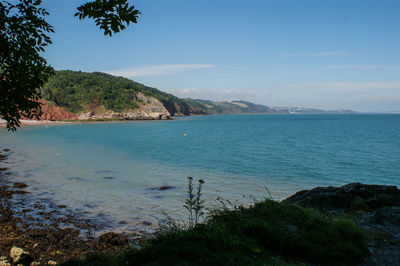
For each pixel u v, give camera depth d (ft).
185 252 12.01
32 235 34.12
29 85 17.99
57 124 438.40
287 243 14.02
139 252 13.15
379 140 185.68
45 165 86.58
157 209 45.19
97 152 122.83
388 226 18.51
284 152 127.13
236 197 52.19
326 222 16.61
